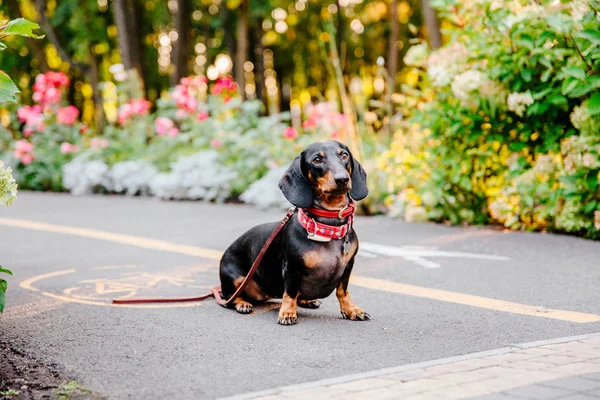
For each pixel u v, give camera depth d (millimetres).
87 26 20484
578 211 7766
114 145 14953
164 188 13023
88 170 14125
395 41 19672
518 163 8203
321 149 4461
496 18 8023
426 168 9492
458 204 9227
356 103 11500
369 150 11367
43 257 7594
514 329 4500
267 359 3936
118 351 4148
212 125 13359
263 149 12406
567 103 7762
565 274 6090
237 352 4082
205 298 5547
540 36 7477
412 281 6059
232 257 5215
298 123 15445
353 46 26719
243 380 3574
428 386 3283
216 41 25938
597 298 5266
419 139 9523
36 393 3465
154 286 6062
